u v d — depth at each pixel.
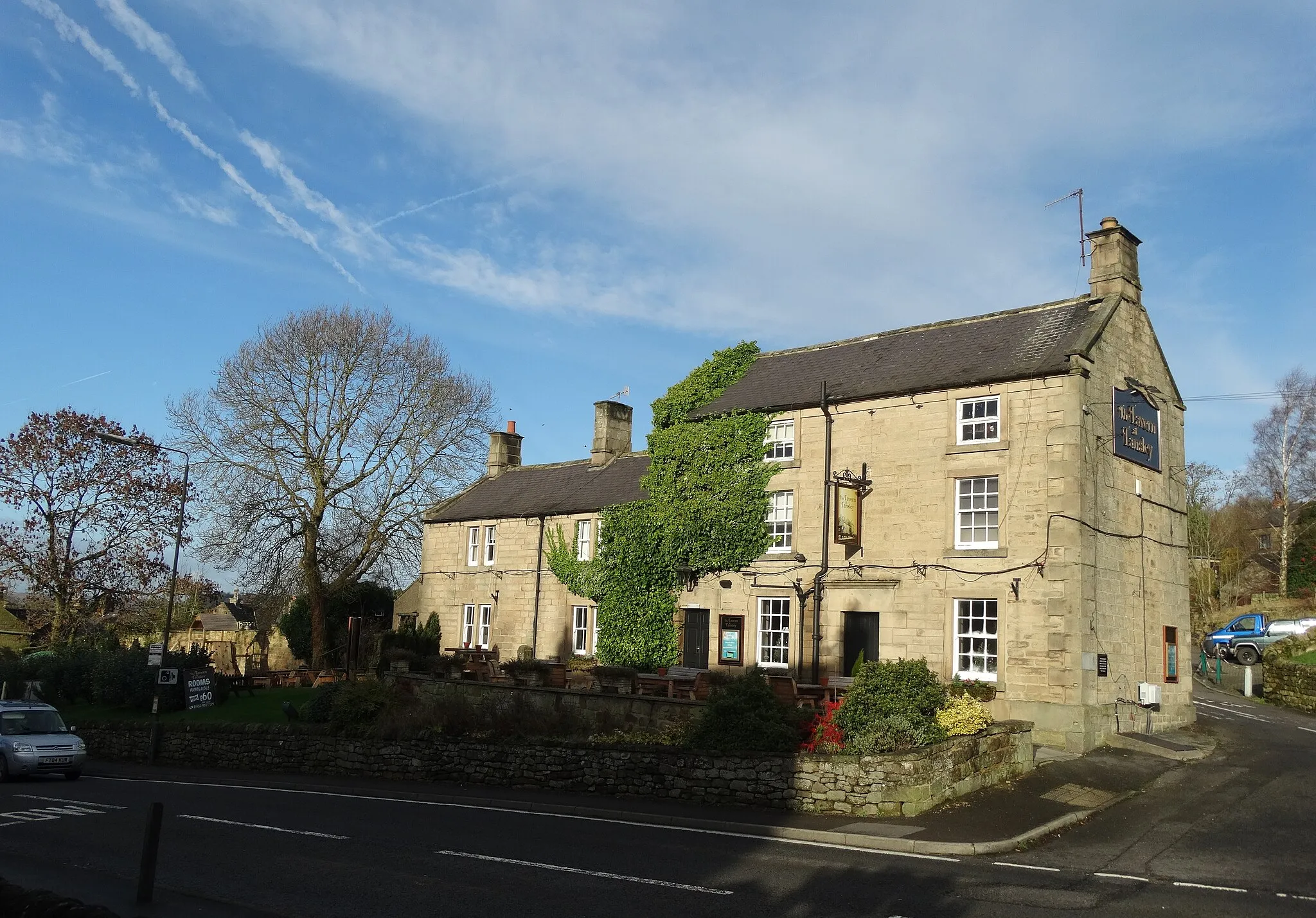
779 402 27.98
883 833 13.93
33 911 8.41
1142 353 25.64
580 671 31.02
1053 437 22.38
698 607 29.05
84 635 44.41
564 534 34.97
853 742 16.61
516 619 36.62
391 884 11.02
